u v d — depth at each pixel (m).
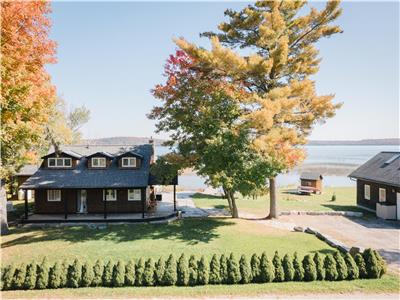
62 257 16.03
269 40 21.31
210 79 22.94
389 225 23.75
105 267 12.91
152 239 18.88
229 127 20.61
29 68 16.83
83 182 26.16
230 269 12.85
